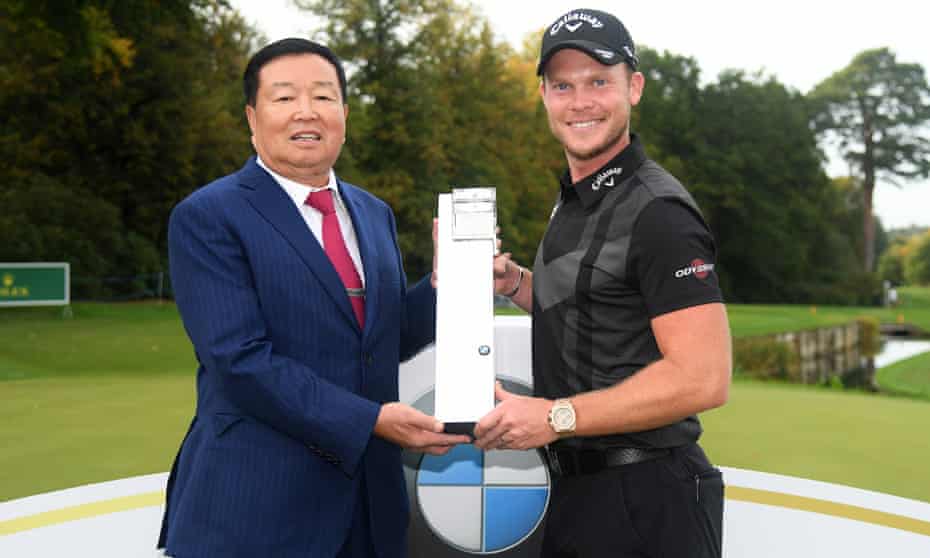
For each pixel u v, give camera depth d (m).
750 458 5.30
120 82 25.17
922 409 7.25
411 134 34.38
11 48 21.94
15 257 21.19
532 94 45.66
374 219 2.21
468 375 1.83
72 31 15.62
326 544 1.94
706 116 52.03
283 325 1.92
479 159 38.16
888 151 74.50
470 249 1.96
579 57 1.97
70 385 8.09
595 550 1.95
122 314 17.05
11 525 3.72
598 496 1.95
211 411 1.95
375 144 34.19
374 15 33.34
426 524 2.78
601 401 1.81
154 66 26.81
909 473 4.93
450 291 1.91
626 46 1.97
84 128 26.06
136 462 4.99
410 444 1.87
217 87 30.09
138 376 9.37
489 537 2.78
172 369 10.49
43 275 14.27
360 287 2.07
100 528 3.69
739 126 51.53
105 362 10.84
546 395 2.03
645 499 1.91
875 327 34.22
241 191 1.96
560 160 43.16
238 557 1.86
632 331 1.90
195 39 28.03
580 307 1.94
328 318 1.95
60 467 4.87
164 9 18.02
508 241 38.19
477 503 2.78
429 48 35.25
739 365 19.98
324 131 1.98
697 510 1.92
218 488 1.88
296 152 1.96
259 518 1.87
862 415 6.87
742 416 6.76
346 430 1.83
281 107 1.96
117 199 27.23
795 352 24.06
